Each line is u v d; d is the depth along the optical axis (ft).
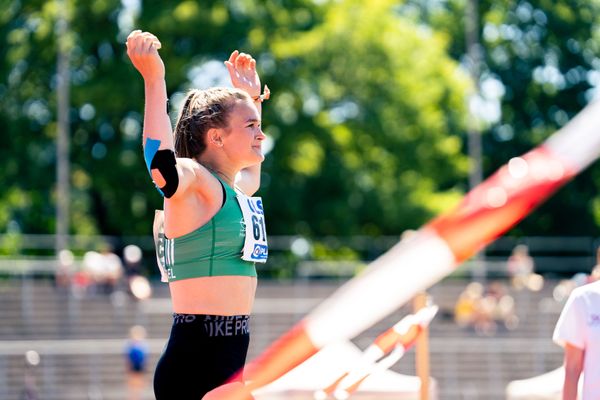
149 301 190.80
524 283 208.33
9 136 264.11
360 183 266.16
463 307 194.80
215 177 27.04
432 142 269.85
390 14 275.59
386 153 271.69
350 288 12.08
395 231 272.72
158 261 28.60
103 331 188.44
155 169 25.07
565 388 40.52
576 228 326.44
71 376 170.60
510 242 258.57
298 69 252.83
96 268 191.62
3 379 164.96
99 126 262.88
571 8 332.19
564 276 245.86
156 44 25.34
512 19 335.06
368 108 261.44
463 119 277.64
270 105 256.52
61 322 188.14
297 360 12.99
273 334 192.34
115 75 248.52
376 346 34.71
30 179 260.42
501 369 182.19
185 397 26.94
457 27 340.18
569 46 331.98
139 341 153.07
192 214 26.35
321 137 259.39
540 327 200.34
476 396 180.55
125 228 265.54
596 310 40.32
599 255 43.09
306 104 259.39
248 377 13.74
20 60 261.85
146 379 167.12
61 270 191.62
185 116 28.19
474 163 272.92
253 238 27.27
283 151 257.75
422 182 279.28
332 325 12.32
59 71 240.73
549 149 11.75
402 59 264.52
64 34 244.22
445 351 182.09
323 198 267.18
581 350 40.42
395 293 11.96
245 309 27.43
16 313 187.32
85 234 281.95
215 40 251.19
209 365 26.71
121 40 255.09
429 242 11.82
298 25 265.54
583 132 11.66
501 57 337.11
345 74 258.37
